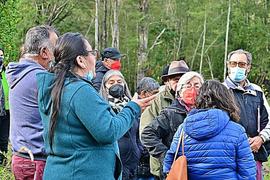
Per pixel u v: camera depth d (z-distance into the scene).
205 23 51.50
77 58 4.35
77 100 4.20
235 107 5.16
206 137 4.98
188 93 6.22
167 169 5.29
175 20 53.75
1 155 10.43
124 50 53.16
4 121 10.91
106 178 4.31
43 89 4.39
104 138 4.20
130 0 50.47
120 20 52.34
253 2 53.56
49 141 4.34
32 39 5.02
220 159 4.96
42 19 38.81
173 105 6.35
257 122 6.63
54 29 5.14
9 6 18.52
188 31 54.28
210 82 5.20
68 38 4.38
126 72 53.47
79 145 4.25
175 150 5.17
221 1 52.81
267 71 51.25
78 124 4.24
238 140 5.00
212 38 53.94
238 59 6.68
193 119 5.04
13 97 5.00
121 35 53.06
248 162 5.03
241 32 52.62
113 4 47.38
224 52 53.78
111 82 6.55
